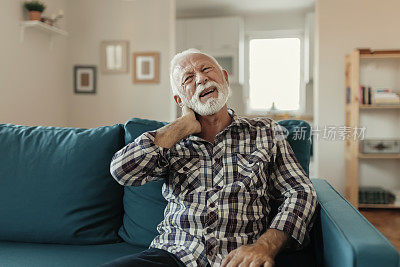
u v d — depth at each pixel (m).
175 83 1.31
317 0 3.92
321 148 3.95
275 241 1.03
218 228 1.12
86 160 1.37
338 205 1.17
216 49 5.98
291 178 1.20
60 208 1.34
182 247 1.12
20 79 3.49
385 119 3.79
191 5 5.71
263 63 6.48
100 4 4.36
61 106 4.32
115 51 4.34
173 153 1.22
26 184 1.36
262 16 6.26
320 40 3.89
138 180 1.17
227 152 1.21
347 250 0.85
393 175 3.84
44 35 3.90
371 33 3.80
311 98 6.30
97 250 1.30
